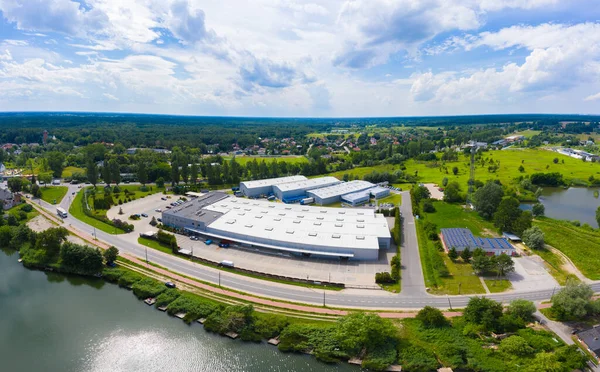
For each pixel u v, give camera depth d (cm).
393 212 15875
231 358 7306
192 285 9800
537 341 7281
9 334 8088
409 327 7925
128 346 7675
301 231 12394
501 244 11831
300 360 7250
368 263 11094
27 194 19575
